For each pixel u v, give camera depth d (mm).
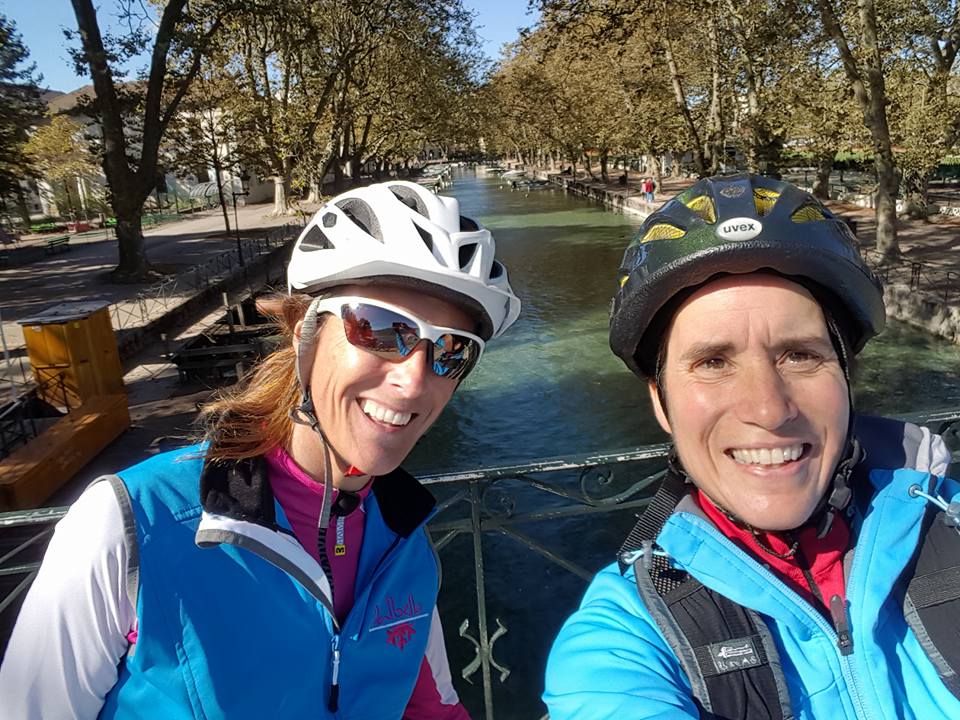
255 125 29906
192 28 24234
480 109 53031
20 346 15461
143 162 23312
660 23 24641
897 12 22109
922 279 18578
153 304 19344
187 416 12188
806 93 22297
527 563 8305
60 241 32875
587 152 61469
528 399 14758
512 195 63719
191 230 39844
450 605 7770
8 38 24078
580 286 25188
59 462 9664
